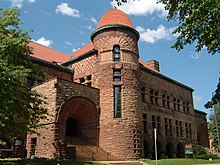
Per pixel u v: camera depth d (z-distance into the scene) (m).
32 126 16.39
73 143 23.31
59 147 20.83
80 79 30.05
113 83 26.50
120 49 27.77
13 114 14.59
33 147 22.92
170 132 35.53
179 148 37.47
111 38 27.92
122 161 22.45
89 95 25.56
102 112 25.98
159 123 33.47
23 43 17.84
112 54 27.55
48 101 22.67
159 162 24.05
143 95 32.12
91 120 25.48
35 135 22.80
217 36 8.78
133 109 26.33
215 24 8.70
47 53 35.31
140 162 22.64
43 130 22.20
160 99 35.03
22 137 22.16
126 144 24.72
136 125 26.00
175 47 10.07
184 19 9.58
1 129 14.32
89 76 29.19
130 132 25.31
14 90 15.14
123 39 28.02
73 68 31.31
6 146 20.95
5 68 13.68
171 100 37.50
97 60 28.19
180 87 41.06
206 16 8.66
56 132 21.34
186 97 42.16
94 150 23.62
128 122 25.55
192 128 41.34
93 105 25.69
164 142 33.12
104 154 23.80
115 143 24.58
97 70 27.81
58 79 22.73
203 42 9.24
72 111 24.17
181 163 24.92
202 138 47.75
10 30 16.22
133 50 28.42
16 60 15.80
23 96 15.63
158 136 32.31
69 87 23.62
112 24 28.06
